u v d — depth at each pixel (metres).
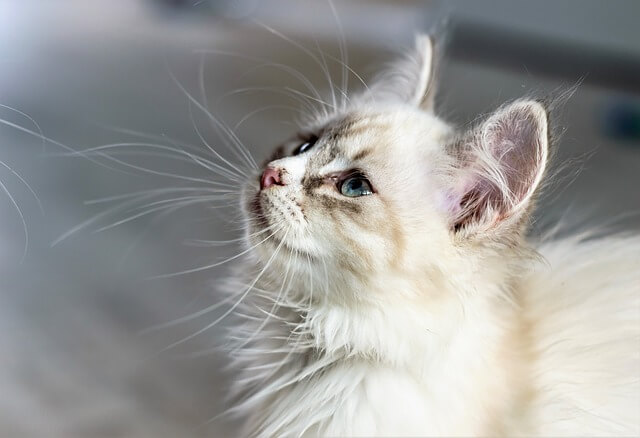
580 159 0.59
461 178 0.56
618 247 0.62
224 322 0.71
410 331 0.54
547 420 0.55
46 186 0.90
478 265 0.54
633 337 0.58
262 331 0.59
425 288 0.54
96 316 0.77
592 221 0.80
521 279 0.58
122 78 1.28
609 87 1.41
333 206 0.55
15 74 1.21
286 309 0.58
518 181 0.54
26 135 0.98
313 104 0.70
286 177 0.56
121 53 1.46
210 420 0.68
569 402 0.55
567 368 0.56
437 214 0.55
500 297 0.56
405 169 0.56
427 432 0.54
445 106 0.68
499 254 0.55
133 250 0.84
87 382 0.71
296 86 1.01
